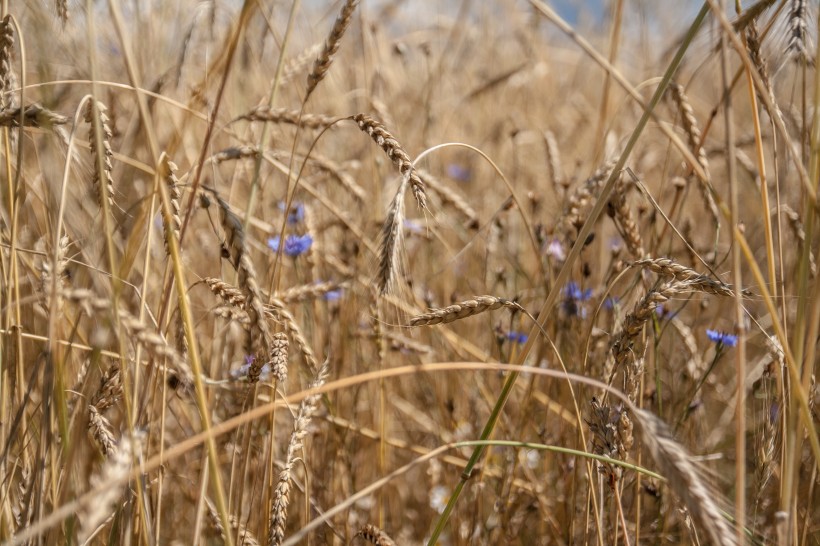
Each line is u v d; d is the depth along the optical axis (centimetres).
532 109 254
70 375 126
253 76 166
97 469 127
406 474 157
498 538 138
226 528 107
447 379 155
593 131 234
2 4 120
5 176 127
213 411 128
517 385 149
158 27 162
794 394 110
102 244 114
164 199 109
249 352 116
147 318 133
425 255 174
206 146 115
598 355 141
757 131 115
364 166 173
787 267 142
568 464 139
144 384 119
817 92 111
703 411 149
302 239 140
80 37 125
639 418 103
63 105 137
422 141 187
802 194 129
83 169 120
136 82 109
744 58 108
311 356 121
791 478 110
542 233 152
